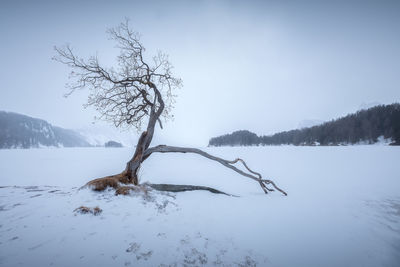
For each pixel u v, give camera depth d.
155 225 4.31
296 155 38.72
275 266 3.43
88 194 5.48
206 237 4.13
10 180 15.00
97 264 2.86
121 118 8.36
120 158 39.25
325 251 4.02
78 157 44.16
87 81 7.52
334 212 6.53
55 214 4.26
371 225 5.45
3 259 2.73
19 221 3.90
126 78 8.09
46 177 16.50
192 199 6.95
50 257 2.88
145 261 3.09
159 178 14.34
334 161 26.25
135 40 8.07
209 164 26.42
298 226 5.22
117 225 4.05
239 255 3.64
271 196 8.83
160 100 8.48
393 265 3.62
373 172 16.73
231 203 6.98
